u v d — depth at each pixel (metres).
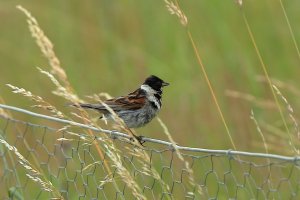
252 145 11.75
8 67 14.88
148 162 7.21
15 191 8.80
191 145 12.04
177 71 13.79
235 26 14.16
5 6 16.41
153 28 14.96
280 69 13.38
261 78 12.30
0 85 14.09
